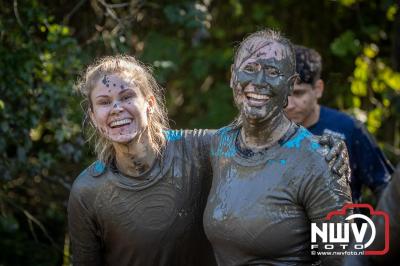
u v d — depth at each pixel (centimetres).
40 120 701
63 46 671
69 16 734
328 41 930
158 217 464
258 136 405
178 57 800
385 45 906
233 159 411
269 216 390
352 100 915
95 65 486
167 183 464
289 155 397
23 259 827
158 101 486
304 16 927
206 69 902
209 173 470
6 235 838
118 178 462
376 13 901
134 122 450
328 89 922
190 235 471
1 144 662
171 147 471
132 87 453
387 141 919
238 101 412
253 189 396
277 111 404
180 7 750
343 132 606
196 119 912
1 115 649
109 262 491
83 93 484
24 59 654
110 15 724
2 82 652
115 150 466
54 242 789
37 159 723
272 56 404
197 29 772
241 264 400
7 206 791
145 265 477
